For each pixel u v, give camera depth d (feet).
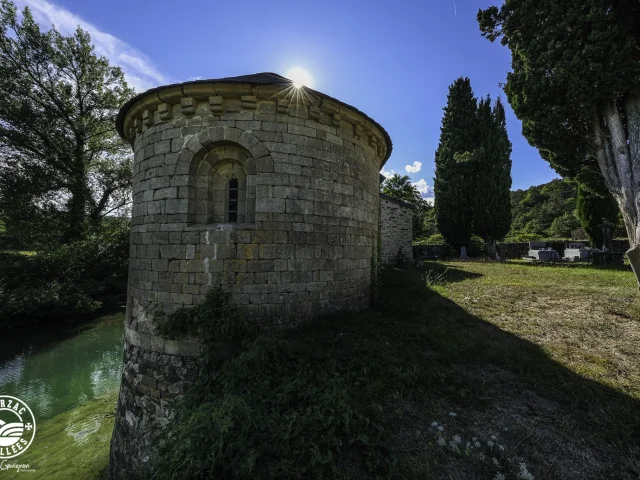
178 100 17.04
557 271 43.80
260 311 16.43
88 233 61.62
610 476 8.56
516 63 26.22
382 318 20.20
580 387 12.65
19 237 55.62
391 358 14.19
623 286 30.78
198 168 17.43
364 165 21.66
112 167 63.93
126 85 64.75
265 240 16.62
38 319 44.55
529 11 22.89
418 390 12.20
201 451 8.79
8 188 49.78
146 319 17.33
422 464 8.77
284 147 17.13
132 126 19.36
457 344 16.57
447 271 46.32
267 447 8.85
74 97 60.13
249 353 13.43
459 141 77.71
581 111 23.02
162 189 17.26
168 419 15.28
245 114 16.87
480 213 75.56
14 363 34.76
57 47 56.80
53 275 53.78
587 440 9.95
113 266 59.88
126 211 69.00
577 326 19.94
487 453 9.32
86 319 49.19
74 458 20.63
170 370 16.26
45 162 55.21
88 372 33.99
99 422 25.03
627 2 20.03
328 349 14.96
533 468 8.83
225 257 16.38
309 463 8.32
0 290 43.24
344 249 19.65
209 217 17.42
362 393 11.67
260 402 11.01
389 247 60.59
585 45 20.61
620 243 68.08
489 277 40.14
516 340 17.75
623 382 13.08
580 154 26.09
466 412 11.30
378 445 9.19
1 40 51.13
